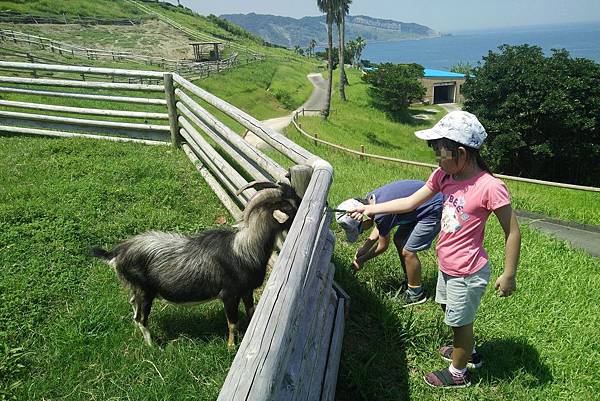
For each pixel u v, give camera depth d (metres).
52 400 3.17
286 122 34.53
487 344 4.00
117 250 3.73
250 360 1.69
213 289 3.55
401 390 3.50
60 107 9.30
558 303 4.79
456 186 3.11
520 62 27.38
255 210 3.45
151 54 53.12
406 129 44.94
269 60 68.81
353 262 4.85
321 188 3.19
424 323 4.10
